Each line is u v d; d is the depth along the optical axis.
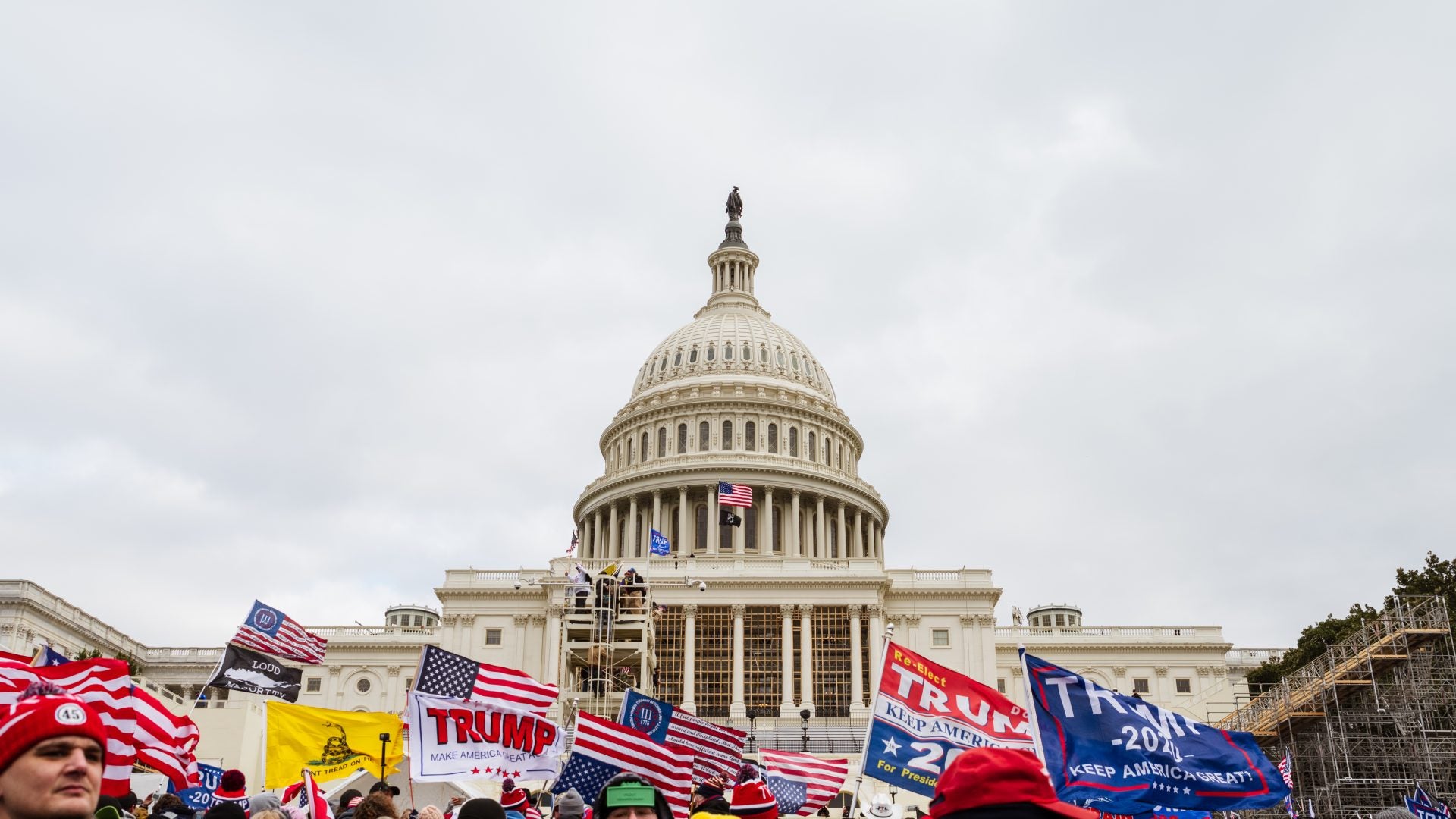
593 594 83.56
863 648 92.62
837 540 119.00
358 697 106.69
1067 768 18.08
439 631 94.81
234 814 13.25
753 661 91.56
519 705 23.97
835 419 126.19
